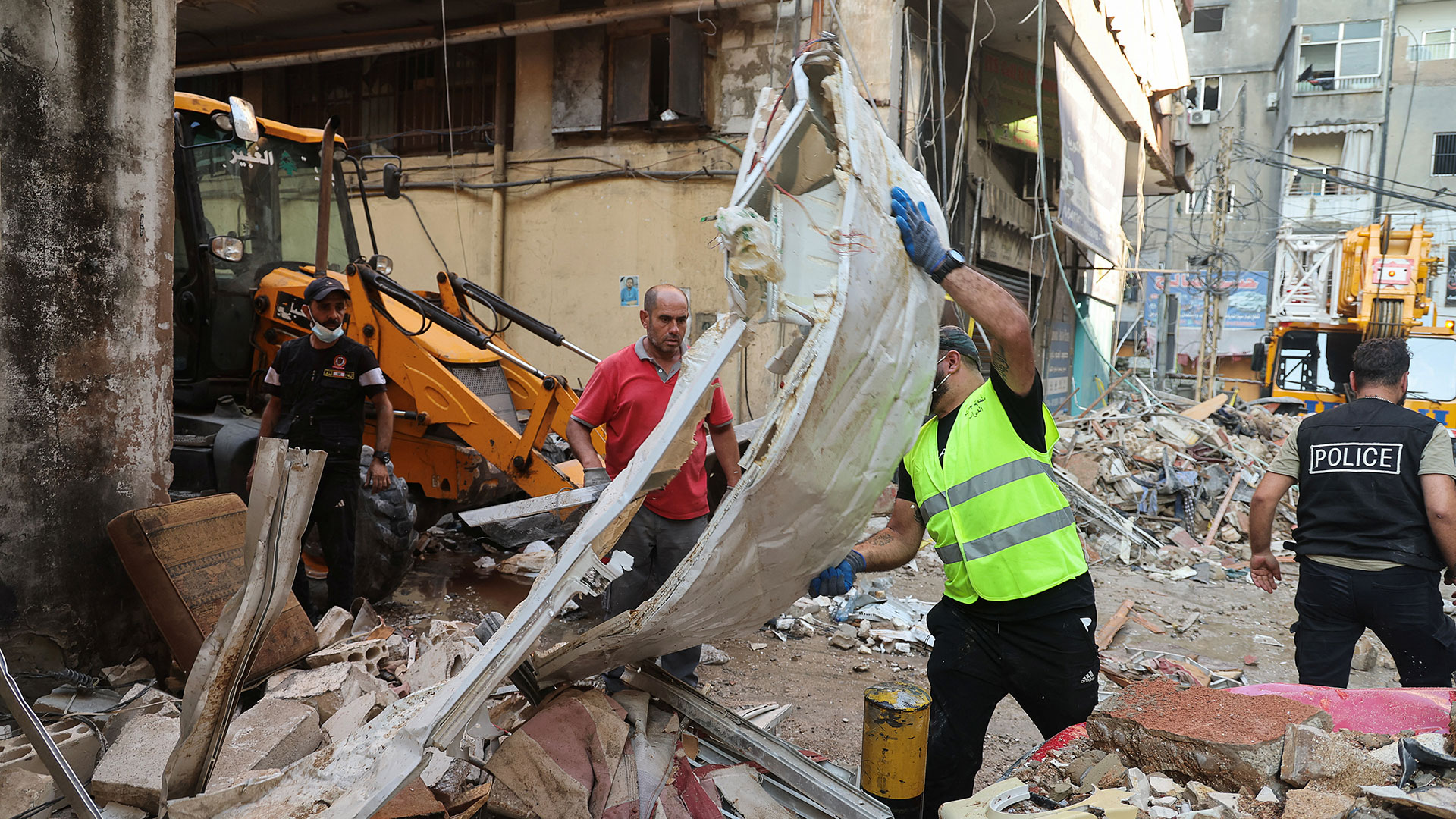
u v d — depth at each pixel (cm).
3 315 291
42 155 299
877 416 191
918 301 199
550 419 535
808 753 277
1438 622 317
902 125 831
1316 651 337
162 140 337
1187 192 1716
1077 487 836
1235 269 2978
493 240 1023
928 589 633
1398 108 2783
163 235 340
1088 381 1702
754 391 855
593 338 995
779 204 194
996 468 254
